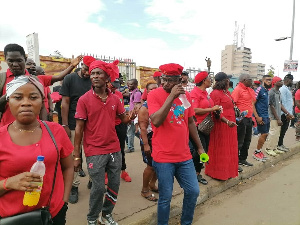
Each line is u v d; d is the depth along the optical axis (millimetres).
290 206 4023
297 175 5477
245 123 5062
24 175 1388
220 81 4395
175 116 2713
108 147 2732
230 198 4352
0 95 2590
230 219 3646
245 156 5504
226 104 4348
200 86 4191
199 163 4309
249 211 3883
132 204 3490
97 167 2668
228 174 4523
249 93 5184
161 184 2758
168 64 2658
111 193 2852
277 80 6082
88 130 2727
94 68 2678
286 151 6824
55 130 1720
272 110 6258
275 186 4887
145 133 3430
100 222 2936
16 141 1533
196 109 4062
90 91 2766
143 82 10500
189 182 2787
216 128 4414
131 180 4340
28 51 6727
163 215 2818
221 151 4445
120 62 9641
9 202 1527
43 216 1513
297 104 7527
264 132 5754
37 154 1525
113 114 2807
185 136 2785
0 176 1523
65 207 1763
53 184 1634
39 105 1575
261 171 5754
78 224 2928
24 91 1504
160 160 2732
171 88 2689
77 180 3480
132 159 5621
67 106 3490
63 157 1795
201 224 3518
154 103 2729
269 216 3721
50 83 3258
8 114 2459
